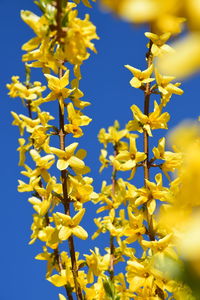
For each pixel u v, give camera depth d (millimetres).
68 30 720
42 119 852
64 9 724
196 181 221
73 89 836
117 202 992
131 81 845
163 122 845
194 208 220
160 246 784
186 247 193
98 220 971
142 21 184
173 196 755
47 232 842
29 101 974
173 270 254
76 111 855
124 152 850
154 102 844
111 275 909
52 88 834
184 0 181
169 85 844
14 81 987
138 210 834
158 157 834
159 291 801
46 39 748
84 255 835
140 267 798
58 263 866
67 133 842
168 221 219
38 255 867
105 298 816
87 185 834
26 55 802
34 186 860
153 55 839
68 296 821
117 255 940
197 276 240
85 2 790
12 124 954
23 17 731
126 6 181
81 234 817
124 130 1071
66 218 816
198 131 224
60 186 855
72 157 832
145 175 839
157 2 182
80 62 768
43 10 730
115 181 1027
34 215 895
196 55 168
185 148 224
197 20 180
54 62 801
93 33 720
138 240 829
